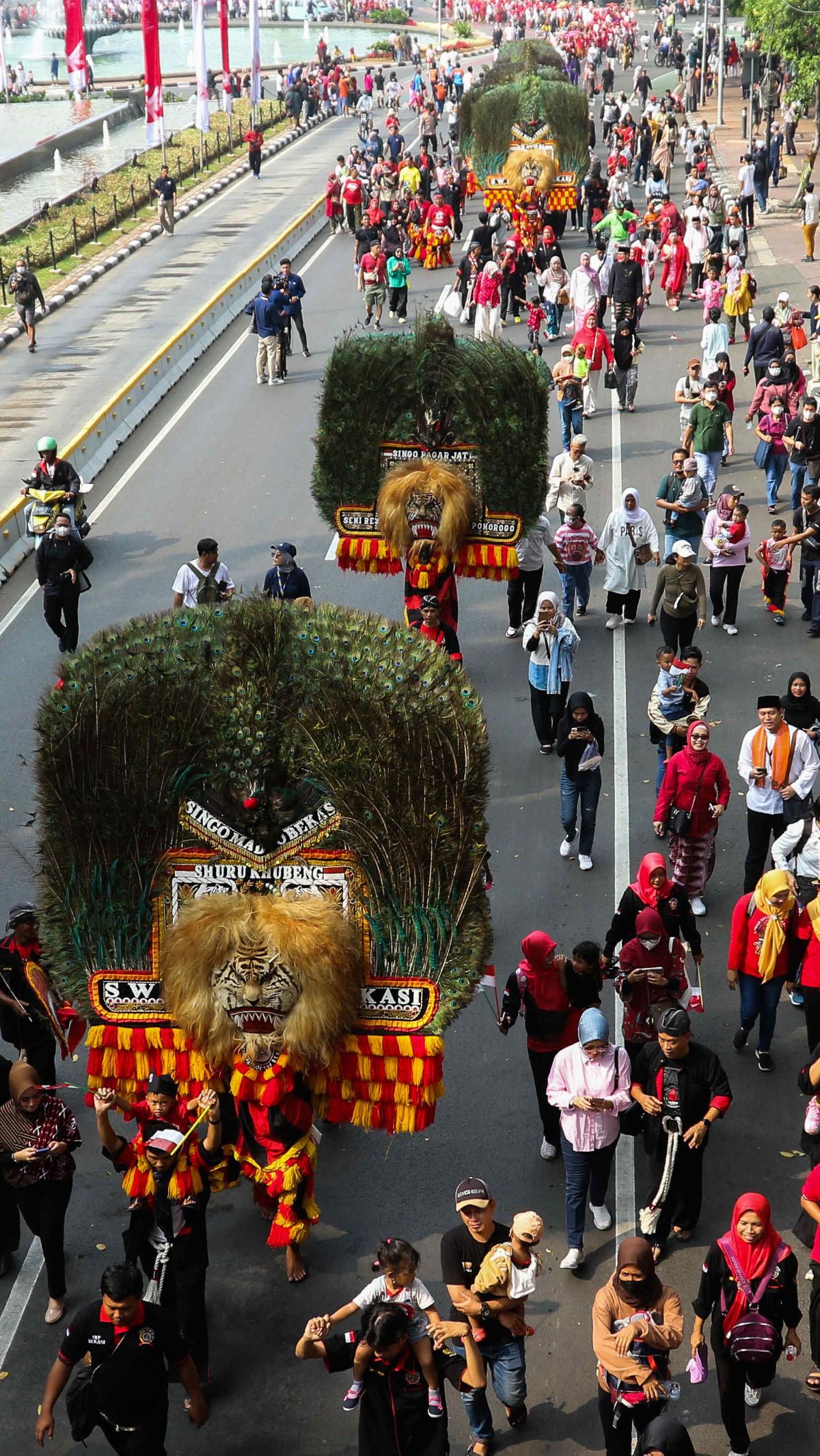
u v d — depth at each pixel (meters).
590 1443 7.95
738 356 26.84
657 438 23.53
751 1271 7.45
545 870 13.12
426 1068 8.51
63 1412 8.23
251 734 8.15
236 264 37.28
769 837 12.02
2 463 23.58
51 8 109.00
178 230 42.34
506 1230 7.79
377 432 15.74
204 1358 8.33
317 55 79.06
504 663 17.02
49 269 37.84
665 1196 8.73
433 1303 7.27
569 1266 8.95
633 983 9.49
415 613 15.99
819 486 17.30
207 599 15.01
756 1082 10.48
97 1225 9.54
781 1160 9.78
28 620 18.77
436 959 8.47
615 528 16.84
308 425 25.67
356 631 8.32
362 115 63.25
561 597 18.91
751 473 21.94
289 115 63.00
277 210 44.34
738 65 63.53
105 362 29.16
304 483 22.94
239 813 8.36
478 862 8.34
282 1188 8.50
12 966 9.77
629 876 12.95
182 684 8.23
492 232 31.05
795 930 10.17
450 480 15.35
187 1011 8.31
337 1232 9.40
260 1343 8.64
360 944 8.47
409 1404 7.22
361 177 41.75
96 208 44.41
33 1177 8.49
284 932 8.06
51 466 20.14
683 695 13.13
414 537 15.66
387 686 8.12
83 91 71.38
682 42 74.31
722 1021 11.14
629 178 42.97
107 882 8.53
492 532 15.89
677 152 48.09
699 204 33.16
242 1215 9.65
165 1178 8.10
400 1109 8.60
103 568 20.02
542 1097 9.64
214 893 8.48
